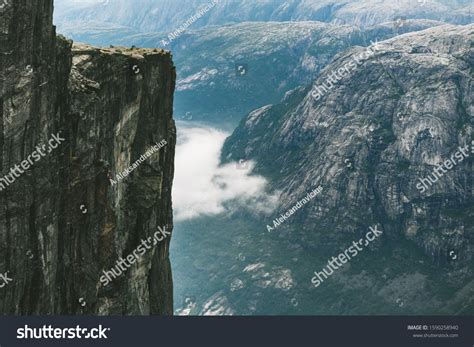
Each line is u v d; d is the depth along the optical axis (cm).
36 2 6944
